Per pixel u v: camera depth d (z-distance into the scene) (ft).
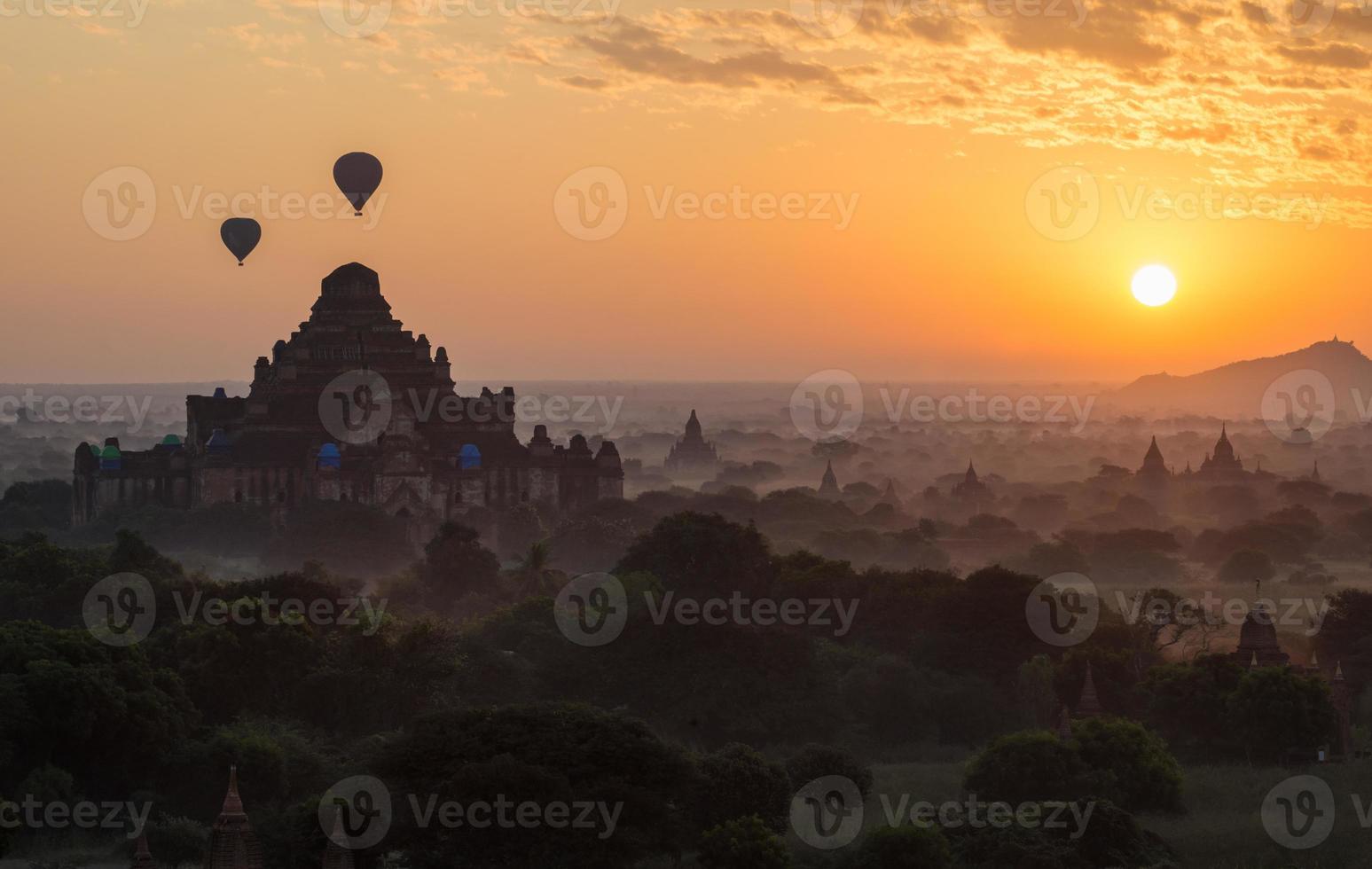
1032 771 360.48
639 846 308.60
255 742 364.17
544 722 328.08
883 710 466.70
